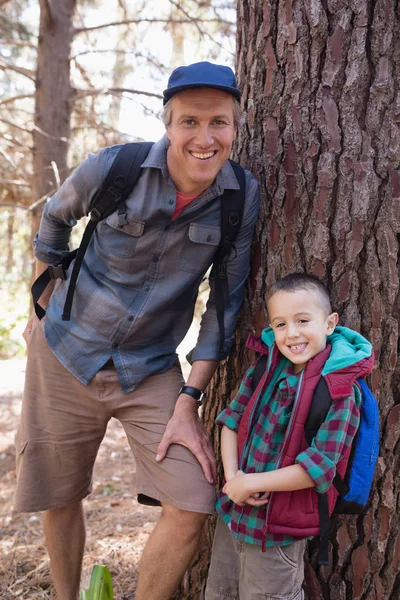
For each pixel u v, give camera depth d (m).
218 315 2.24
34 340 2.41
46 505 2.40
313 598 2.29
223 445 2.07
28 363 2.43
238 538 1.96
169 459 2.12
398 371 2.19
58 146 7.71
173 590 2.16
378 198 2.12
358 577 2.26
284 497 1.85
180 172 2.04
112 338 2.24
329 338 2.01
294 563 1.95
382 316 2.16
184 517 2.09
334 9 2.09
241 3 2.47
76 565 2.57
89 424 2.36
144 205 2.10
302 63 2.16
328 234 2.17
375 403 1.91
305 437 1.84
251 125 2.36
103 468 4.91
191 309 2.36
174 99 1.96
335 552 2.26
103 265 2.25
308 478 1.77
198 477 2.08
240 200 2.15
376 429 1.89
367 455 1.87
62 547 2.52
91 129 8.16
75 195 2.20
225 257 2.22
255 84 2.32
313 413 1.83
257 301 2.36
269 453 1.91
